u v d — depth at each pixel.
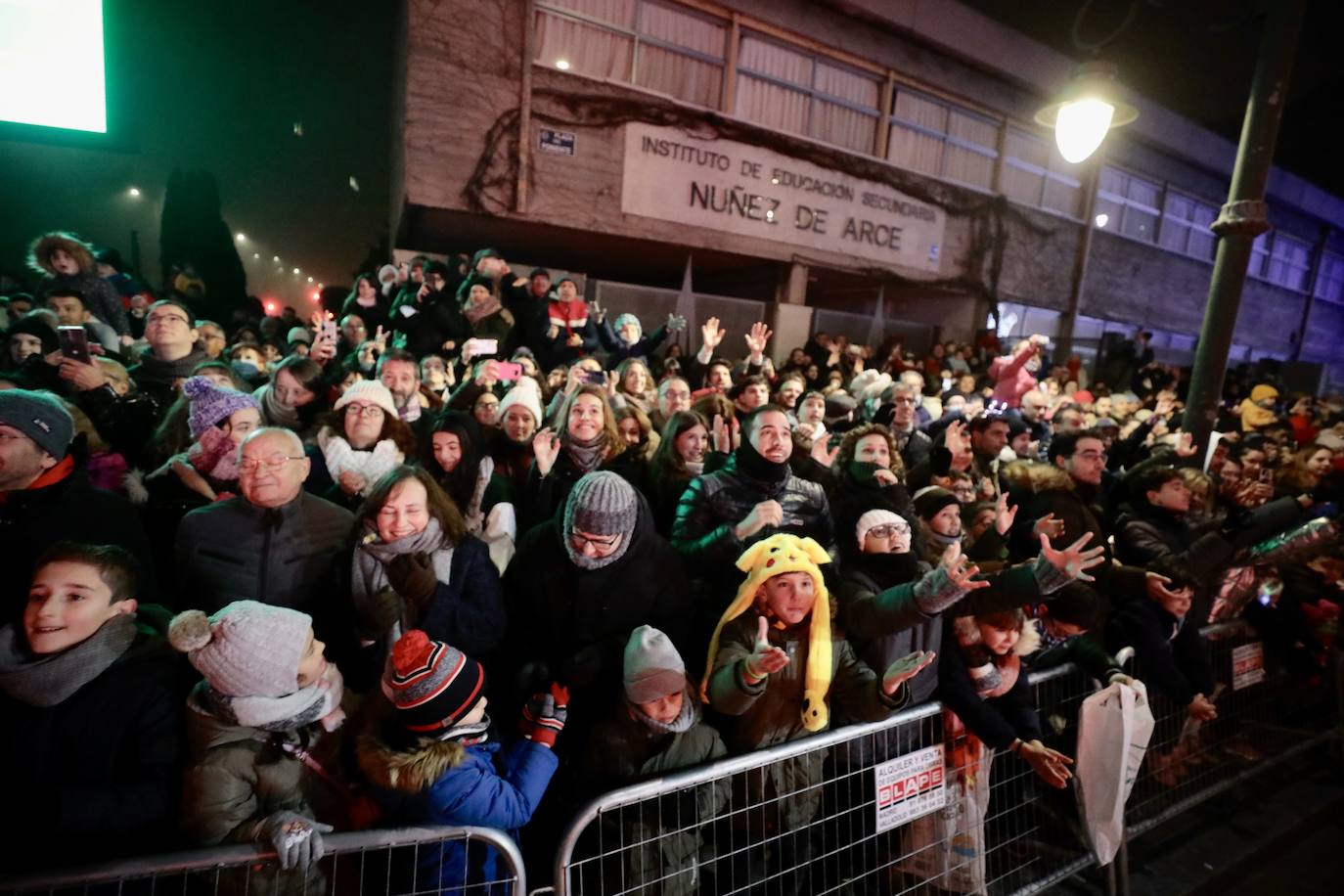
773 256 11.03
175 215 13.04
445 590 2.03
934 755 2.17
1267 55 3.86
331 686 1.63
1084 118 3.94
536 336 6.40
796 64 10.97
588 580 2.21
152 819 1.48
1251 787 3.28
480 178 8.52
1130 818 2.84
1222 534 2.91
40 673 1.44
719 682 1.94
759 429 2.75
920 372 9.96
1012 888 2.46
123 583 1.54
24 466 1.81
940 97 12.55
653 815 1.84
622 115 9.32
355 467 2.67
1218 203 18.28
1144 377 12.81
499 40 8.39
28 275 7.69
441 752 1.52
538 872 2.07
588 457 3.05
